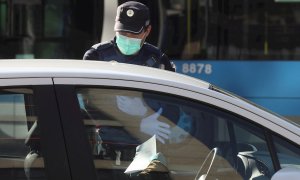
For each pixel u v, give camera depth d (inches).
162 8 874.1
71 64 374.0
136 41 547.5
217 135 353.7
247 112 354.3
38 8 875.4
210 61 880.3
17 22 875.4
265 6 875.4
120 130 347.3
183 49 879.7
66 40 879.7
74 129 334.0
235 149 353.7
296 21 876.0
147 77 354.9
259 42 879.7
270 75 883.4
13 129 335.6
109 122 345.4
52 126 331.9
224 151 354.0
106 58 560.7
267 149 350.9
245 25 878.4
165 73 385.1
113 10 871.1
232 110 353.7
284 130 352.5
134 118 350.3
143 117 351.6
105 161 339.6
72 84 341.4
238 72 883.4
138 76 354.3
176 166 352.5
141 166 347.9
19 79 337.1
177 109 353.4
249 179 350.6
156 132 353.4
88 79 345.4
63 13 877.2
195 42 879.7
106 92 346.3
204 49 880.3
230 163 352.8
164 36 876.6
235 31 879.1
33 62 380.2
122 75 351.9
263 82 884.0
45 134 330.6
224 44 879.7
